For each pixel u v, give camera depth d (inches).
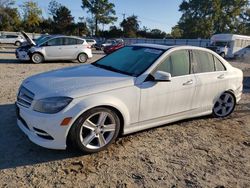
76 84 151.0
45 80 158.1
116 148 161.0
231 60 1121.4
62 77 162.1
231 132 199.6
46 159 144.6
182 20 2896.2
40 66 525.3
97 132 151.7
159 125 181.8
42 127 138.6
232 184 134.2
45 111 138.9
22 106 149.5
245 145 179.2
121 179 131.6
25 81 165.9
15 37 1416.1
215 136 190.1
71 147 157.1
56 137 139.7
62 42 597.3
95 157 149.9
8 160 141.4
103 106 149.8
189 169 144.6
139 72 168.7
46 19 2960.1
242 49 1160.8
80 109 141.0
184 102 188.5
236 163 154.7
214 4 2573.8
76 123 142.3
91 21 3240.7
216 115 225.3
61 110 138.5
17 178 127.3
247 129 208.4
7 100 243.4
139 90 161.6
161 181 132.2
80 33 2999.5
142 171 139.5
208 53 206.7
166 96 175.2
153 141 174.1
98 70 177.5
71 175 132.2
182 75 185.3
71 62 626.8
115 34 3056.1
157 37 3171.8
